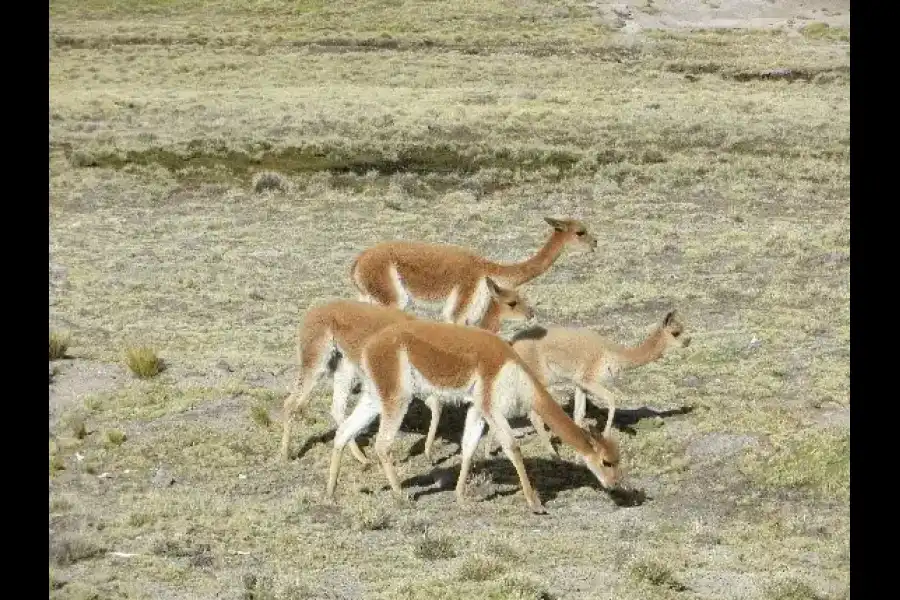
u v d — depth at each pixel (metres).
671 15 105.56
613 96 74.06
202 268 38.78
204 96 72.75
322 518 20.20
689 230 43.84
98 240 42.50
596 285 36.22
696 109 69.00
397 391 20.28
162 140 57.84
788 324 31.84
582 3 107.38
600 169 53.59
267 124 62.78
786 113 67.81
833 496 21.17
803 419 24.50
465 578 17.27
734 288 35.75
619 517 20.58
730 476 22.16
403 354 20.16
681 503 21.27
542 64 86.62
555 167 54.19
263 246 41.84
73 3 108.19
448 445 23.97
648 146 58.25
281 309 34.19
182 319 33.16
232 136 59.06
